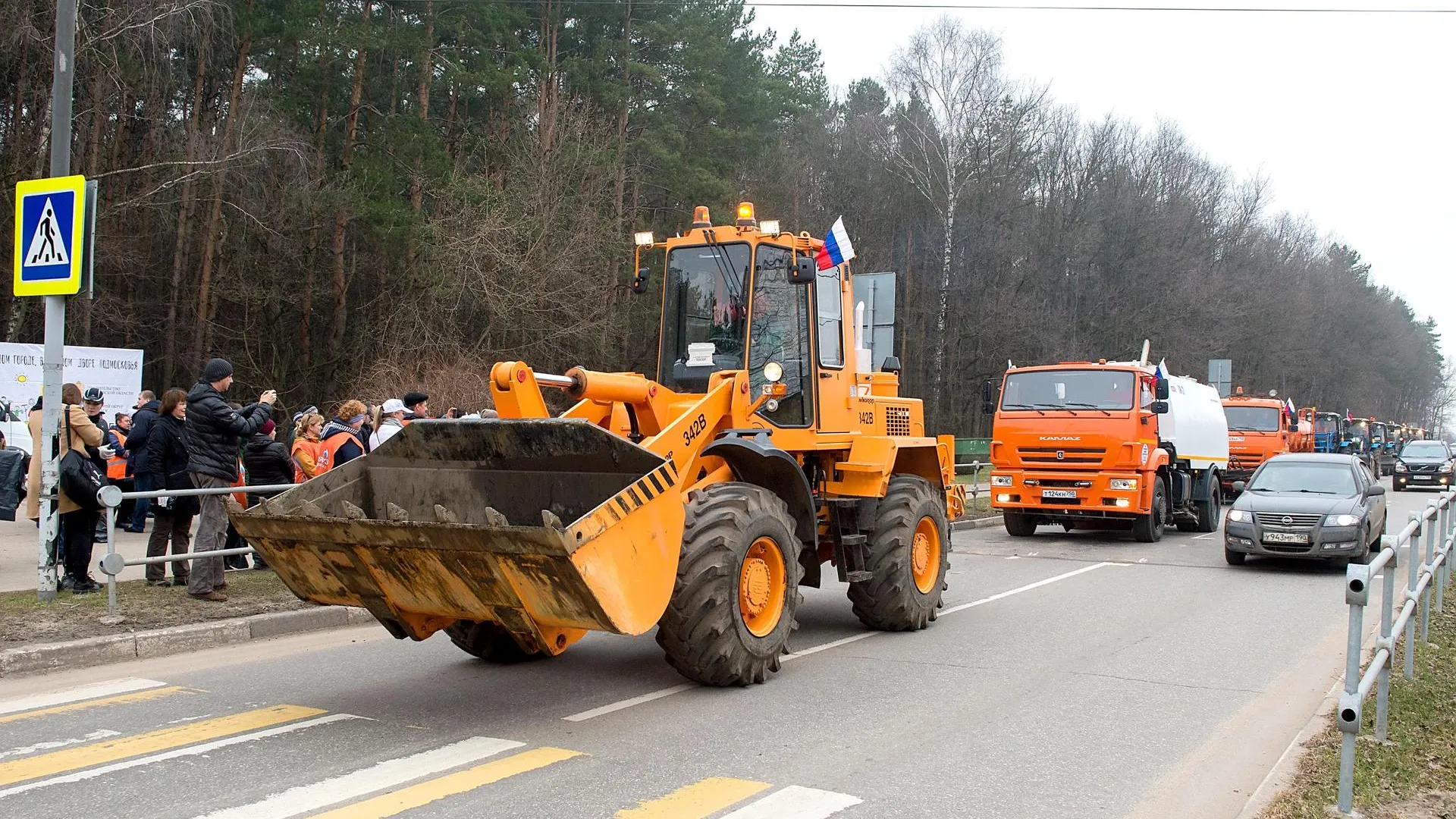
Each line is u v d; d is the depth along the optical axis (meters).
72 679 7.08
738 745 5.70
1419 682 6.94
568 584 5.45
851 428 9.20
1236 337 51.94
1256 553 13.29
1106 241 45.00
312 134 28.83
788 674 7.46
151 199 25.83
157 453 9.70
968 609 10.43
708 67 32.88
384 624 6.48
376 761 5.34
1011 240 40.34
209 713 6.25
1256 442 27.48
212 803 4.69
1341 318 73.44
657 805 4.73
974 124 38.25
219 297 29.31
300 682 7.09
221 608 8.80
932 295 40.59
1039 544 16.81
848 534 8.74
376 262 29.77
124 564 8.27
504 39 28.94
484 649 7.57
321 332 31.59
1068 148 46.19
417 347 25.73
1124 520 17.41
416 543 5.69
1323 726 6.09
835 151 40.72
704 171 31.38
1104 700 6.79
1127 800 4.92
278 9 26.92
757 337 8.25
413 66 29.97
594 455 6.31
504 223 26.02
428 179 27.33
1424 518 7.65
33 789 4.87
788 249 8.63
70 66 8.93
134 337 28.84
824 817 4.61
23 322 22.69
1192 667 7.78
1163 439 17.55
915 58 38.62
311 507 6.19
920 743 5.78
